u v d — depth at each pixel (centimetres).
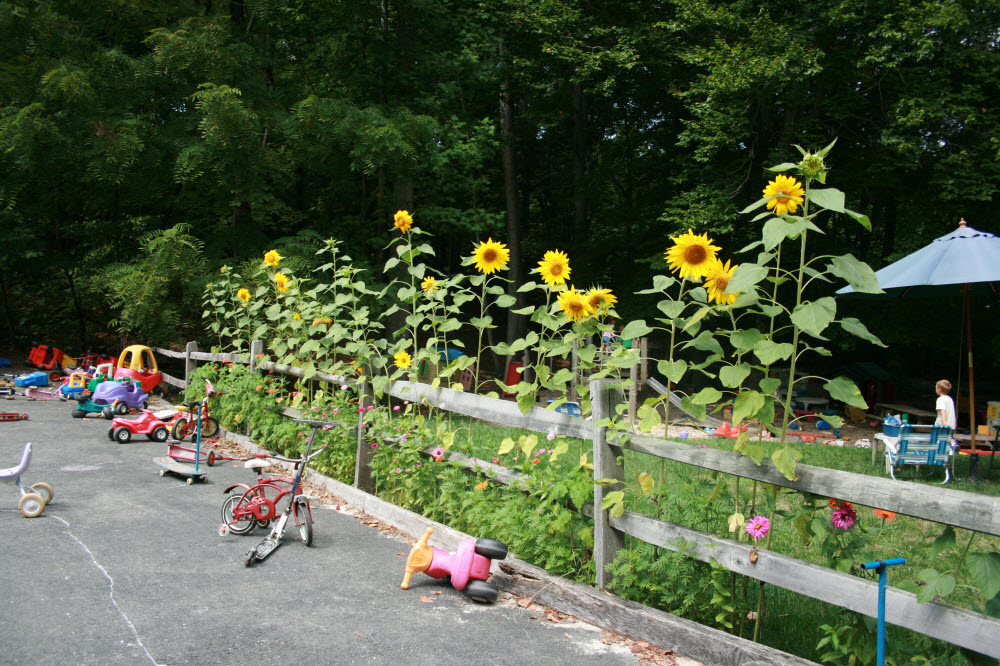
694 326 360
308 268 1408
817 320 290
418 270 632
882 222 2219
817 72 1464
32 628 364
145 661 335
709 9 1608
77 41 1524
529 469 455
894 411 1592
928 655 304
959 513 258
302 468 539
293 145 1534
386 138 1452
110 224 1595
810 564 315
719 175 1766
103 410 1081
